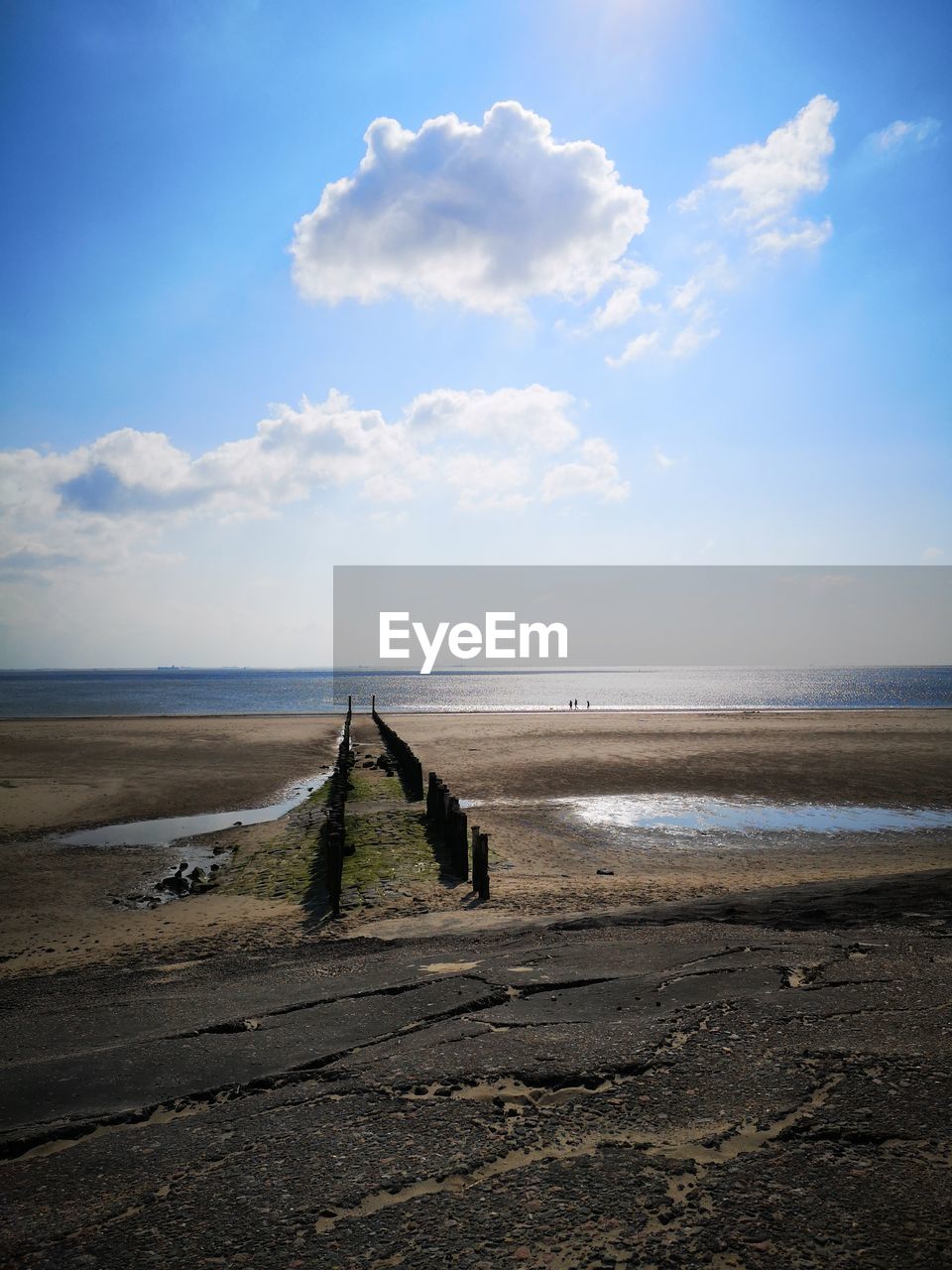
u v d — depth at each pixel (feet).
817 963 17.16
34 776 86.53
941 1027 12.76
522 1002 15.94
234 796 76.23
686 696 337.31
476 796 74.02
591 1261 7.24
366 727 146.72
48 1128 11.28
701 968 17.43
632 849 52.90
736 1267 7.03
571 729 138.21
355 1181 8.99
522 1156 9.33
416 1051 13.38
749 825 61.41
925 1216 7.66
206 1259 7.63
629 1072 11.65
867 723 148.97
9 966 30.42
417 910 36.65
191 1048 14.76
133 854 53.67
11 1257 7.89
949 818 64.49
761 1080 11.02
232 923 35.99
